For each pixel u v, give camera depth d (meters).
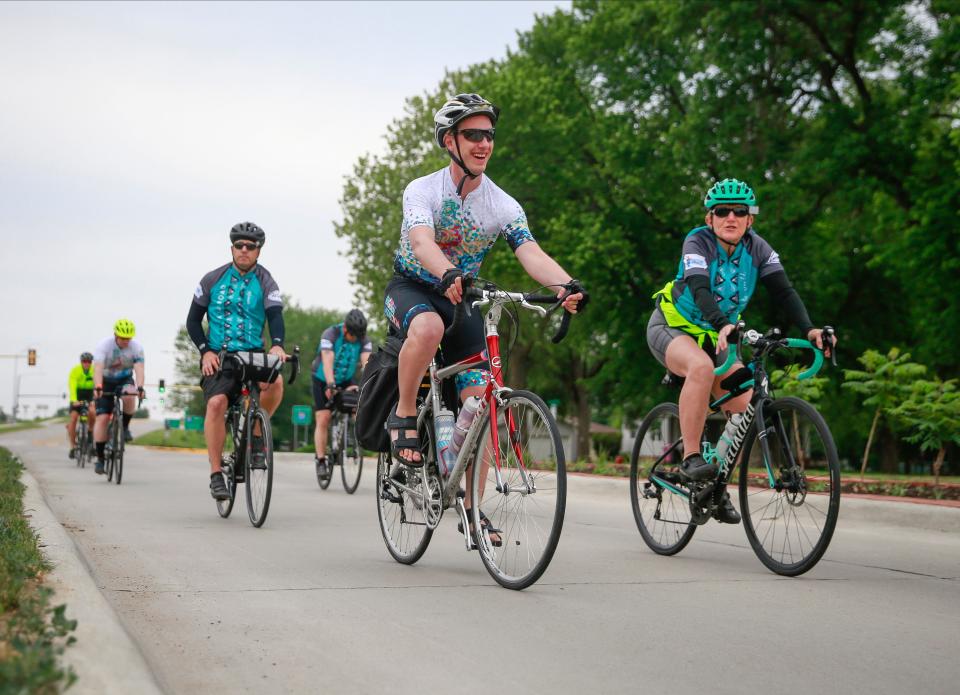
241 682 2.70
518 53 32.03
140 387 10.59
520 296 4.04
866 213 23.86
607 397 36.56
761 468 4.81
